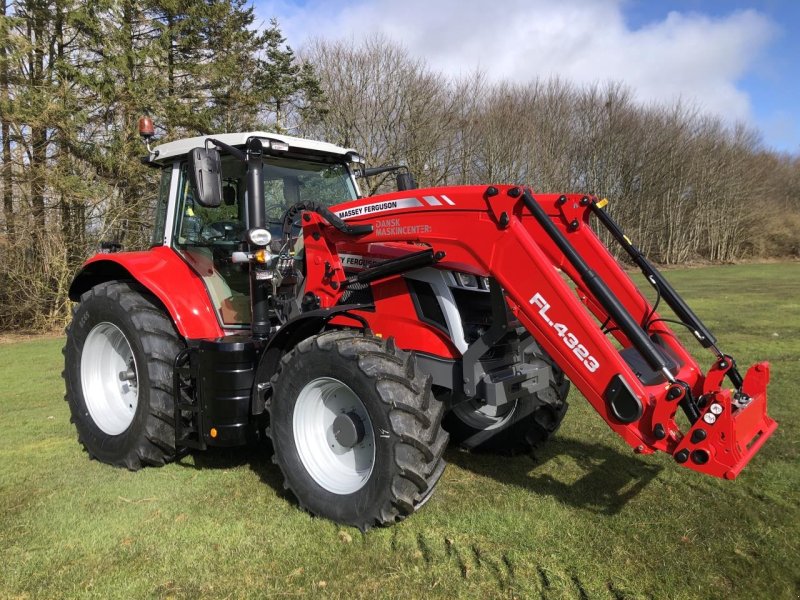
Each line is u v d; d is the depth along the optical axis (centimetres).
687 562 261
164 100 1448
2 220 1286
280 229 392
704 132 3256
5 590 253
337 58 2458
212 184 324
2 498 345
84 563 272
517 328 317
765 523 296
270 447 421
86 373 421
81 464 402
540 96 2909
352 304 328
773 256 3491
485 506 317
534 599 237
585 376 261
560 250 275
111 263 421
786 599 236
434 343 313
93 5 1323
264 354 327
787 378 579
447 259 296
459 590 243
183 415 365
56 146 1326
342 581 251
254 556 273
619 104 3020
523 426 377
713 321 984
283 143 382
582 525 295
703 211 3309
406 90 2462
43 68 1377
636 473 361
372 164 2483
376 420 273
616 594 239
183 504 330
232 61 1709
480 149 2659
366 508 280
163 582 255
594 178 3014
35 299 1320
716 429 239
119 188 1398
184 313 370
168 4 1551
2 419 536
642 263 314
